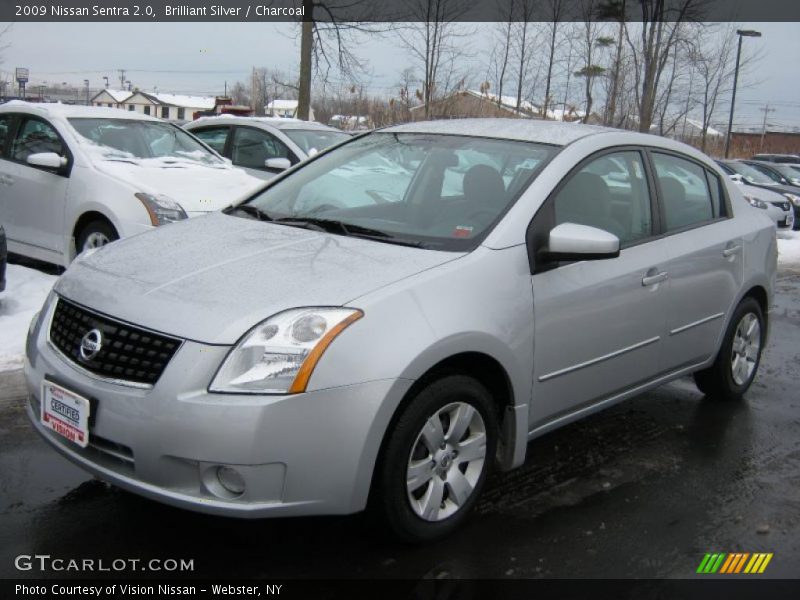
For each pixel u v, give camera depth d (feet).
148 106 216.74
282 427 9.18
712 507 12.55
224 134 35.01
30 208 24.45
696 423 16.38
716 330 16.31
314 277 10.39
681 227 15.29
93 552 10.39
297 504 9.42
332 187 14.19
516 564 10.56
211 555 10.44
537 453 14.37
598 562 10.73
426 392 10.30
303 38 46.34
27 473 12.41
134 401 9.43
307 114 47.14
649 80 59.77
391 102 69.05
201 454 9.16
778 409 17.53
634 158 14.60
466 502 11.18
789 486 13.55
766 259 17.66
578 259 11.76
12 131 25.89
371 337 9.70
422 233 12.08
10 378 16.33
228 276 10.50
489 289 11.07
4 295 21.53
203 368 9.33
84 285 10.89
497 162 13.24
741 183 57.47
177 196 22.81
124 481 9.64
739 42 77.36
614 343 13.29
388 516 10.18
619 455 14.47
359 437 9.52
